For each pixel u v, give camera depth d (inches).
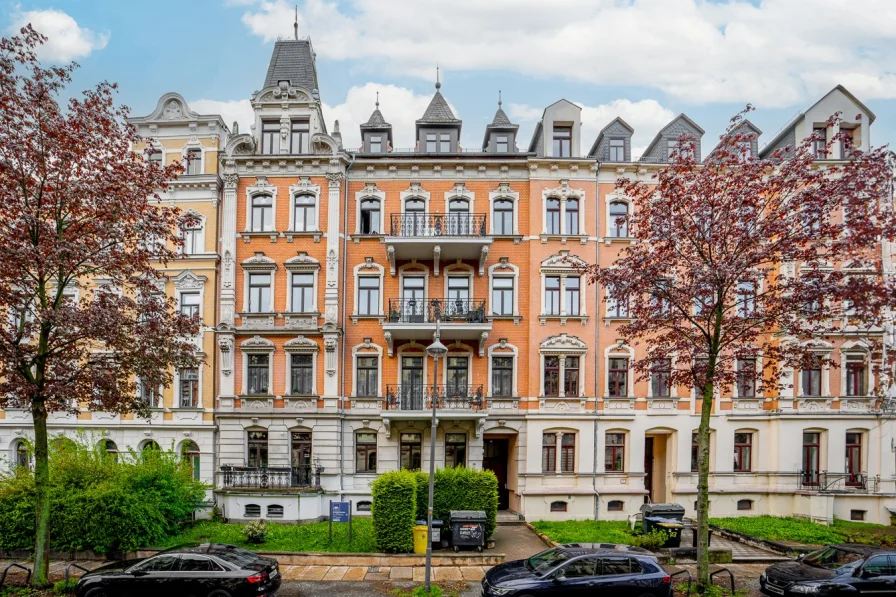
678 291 523.5
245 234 916.0
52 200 535.2
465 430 898.1
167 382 616.1
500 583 470.3
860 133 927.0
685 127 959.6
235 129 925.2
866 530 794.2
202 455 896.3
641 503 884.6
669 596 468.4
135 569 484.4
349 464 893.2
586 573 470.9
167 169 600.7
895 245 884.6
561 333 909.2
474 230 919.0
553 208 932.0
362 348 912.3
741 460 920.9
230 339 896.9
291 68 986.7
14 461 912.3
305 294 919.0
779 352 554.9
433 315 892.0
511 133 980.6
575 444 898.1
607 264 920.9
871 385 899.4
